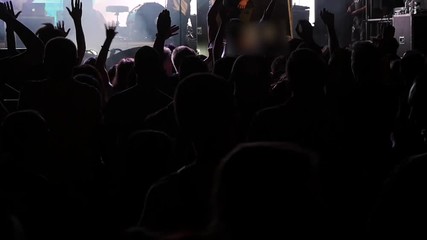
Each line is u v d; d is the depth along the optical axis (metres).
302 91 3.29
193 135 2.46
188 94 2.45
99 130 4.15
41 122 3.25
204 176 2.43
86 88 4.12
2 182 2.67
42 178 2.75
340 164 3.11
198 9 11.98
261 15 9.82
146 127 3.88
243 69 3.86
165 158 3.04
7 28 6.58
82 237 2.83
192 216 2.38
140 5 13.73
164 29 5.39
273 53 6.90
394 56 6.71
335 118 3.34
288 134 3.29
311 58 3.30
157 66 4.26
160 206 2.42
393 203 2.24
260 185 1.35
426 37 11.52
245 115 3.87
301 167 1.37
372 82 3.91
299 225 1.34
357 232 2.33
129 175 3.06
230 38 6.34
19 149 3.21
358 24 13.58
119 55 9.27
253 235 1.34
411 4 11.91
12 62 5.29
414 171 2.25
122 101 4.26
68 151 4.05
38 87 4.08
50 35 5.96
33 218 2.66
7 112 4.78
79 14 5.86
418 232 2.20
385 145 3.86
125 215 3.09
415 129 3.77
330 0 13.87
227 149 2.47
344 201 2.97
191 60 4.64
